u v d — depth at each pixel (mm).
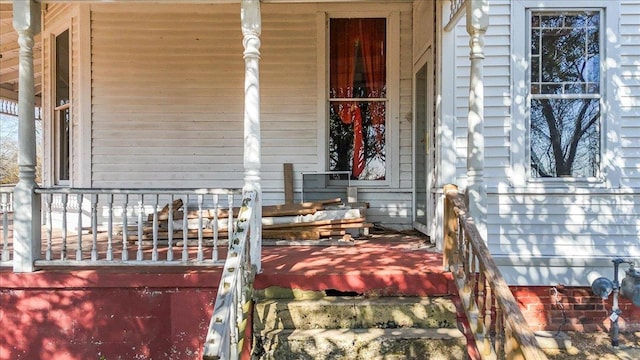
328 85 6059
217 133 6086
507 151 4664
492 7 4645
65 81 6602
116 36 6043
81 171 6051
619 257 4594
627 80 4621
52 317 3783
